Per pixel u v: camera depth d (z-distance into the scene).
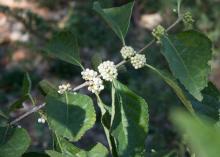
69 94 0.56
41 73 2.59
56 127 0.53
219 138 0.20
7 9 2.26
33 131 2.08
